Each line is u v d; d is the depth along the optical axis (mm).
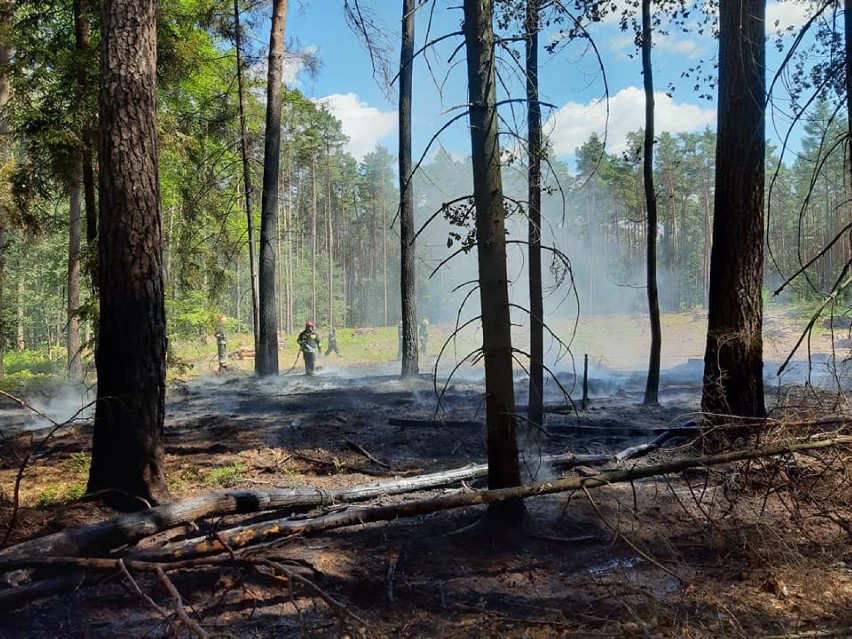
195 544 3822
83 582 3703
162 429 5375
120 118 5133
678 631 3352
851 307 4184
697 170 50125
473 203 4734
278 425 9562
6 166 11727
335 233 69812
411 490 5750
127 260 5156
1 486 5617
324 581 4039
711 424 5855
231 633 3266
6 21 11312
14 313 36531
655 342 10789
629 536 4773
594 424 8891
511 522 4738
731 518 5023
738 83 6711
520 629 3469
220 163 19547
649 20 10219
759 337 6754
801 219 3350
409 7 13781
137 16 5184
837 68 3418
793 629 3377
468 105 4477
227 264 20875
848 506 4809
